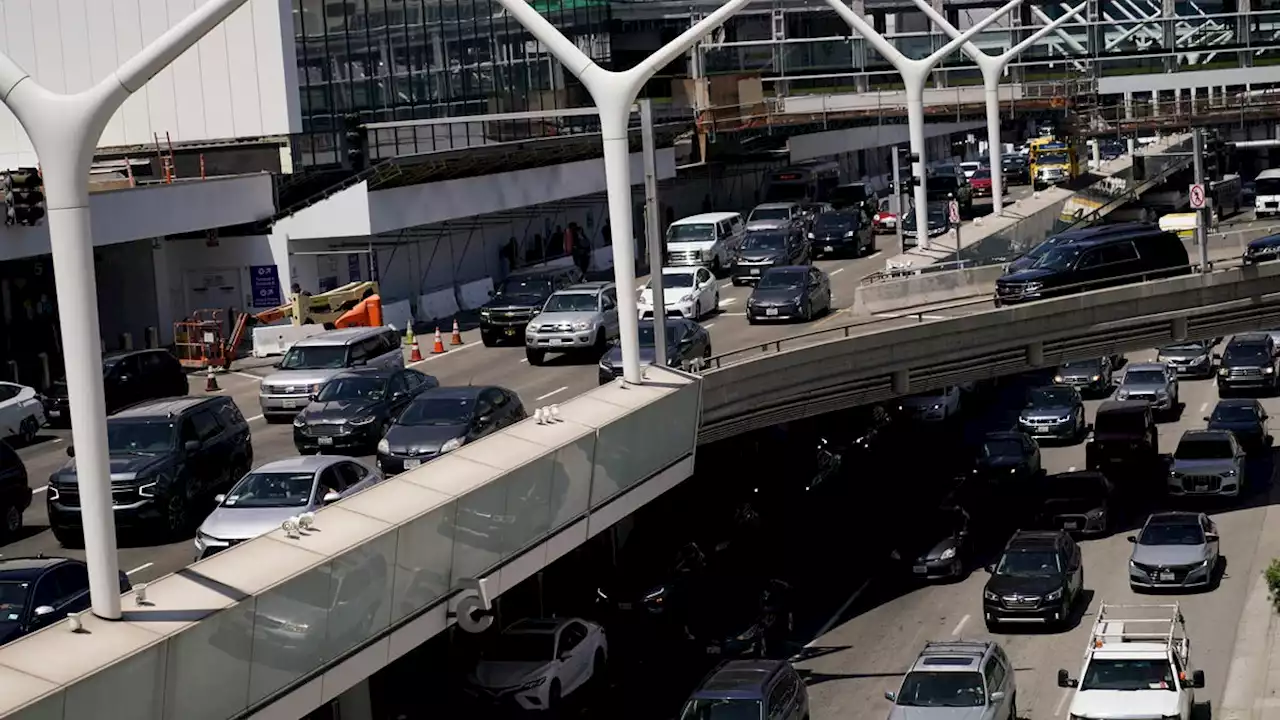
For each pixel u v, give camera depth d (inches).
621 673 1393.9
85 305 790.5
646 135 1360.7
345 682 906.7
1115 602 1517.0
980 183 3870.6
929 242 2405.3
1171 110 3412.9
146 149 2464.3
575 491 1137.4
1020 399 2346.2
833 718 1283.2
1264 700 1261.1
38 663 732.7
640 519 1637.6
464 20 2864.2
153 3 2410.2
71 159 784.9
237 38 2434.8
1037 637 1446.9
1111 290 1756.9
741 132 3425.2
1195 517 1565.0
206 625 788.0
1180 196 3289.9
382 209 2283.5
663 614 1454.2
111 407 1637.6
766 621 1444.4
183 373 1748.3
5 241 1840.6
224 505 1179.3
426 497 994.7
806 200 3425.2
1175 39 3412.9
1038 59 3535.9
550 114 2546.8
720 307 2231.8
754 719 1123.9
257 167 2454.5
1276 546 1636.3
